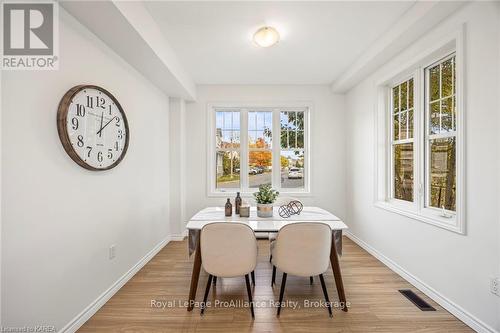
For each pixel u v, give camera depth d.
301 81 3.89
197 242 2.03
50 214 1.53
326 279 2.47
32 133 1.42
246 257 1.85
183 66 3.26
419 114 2.38
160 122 3.40
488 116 1.60
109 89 2.16
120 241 2.34
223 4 2.00
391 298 2.12
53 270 1.55
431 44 2.09
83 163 1.77
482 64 1.64
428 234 2.16
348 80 3.43
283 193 4.06
